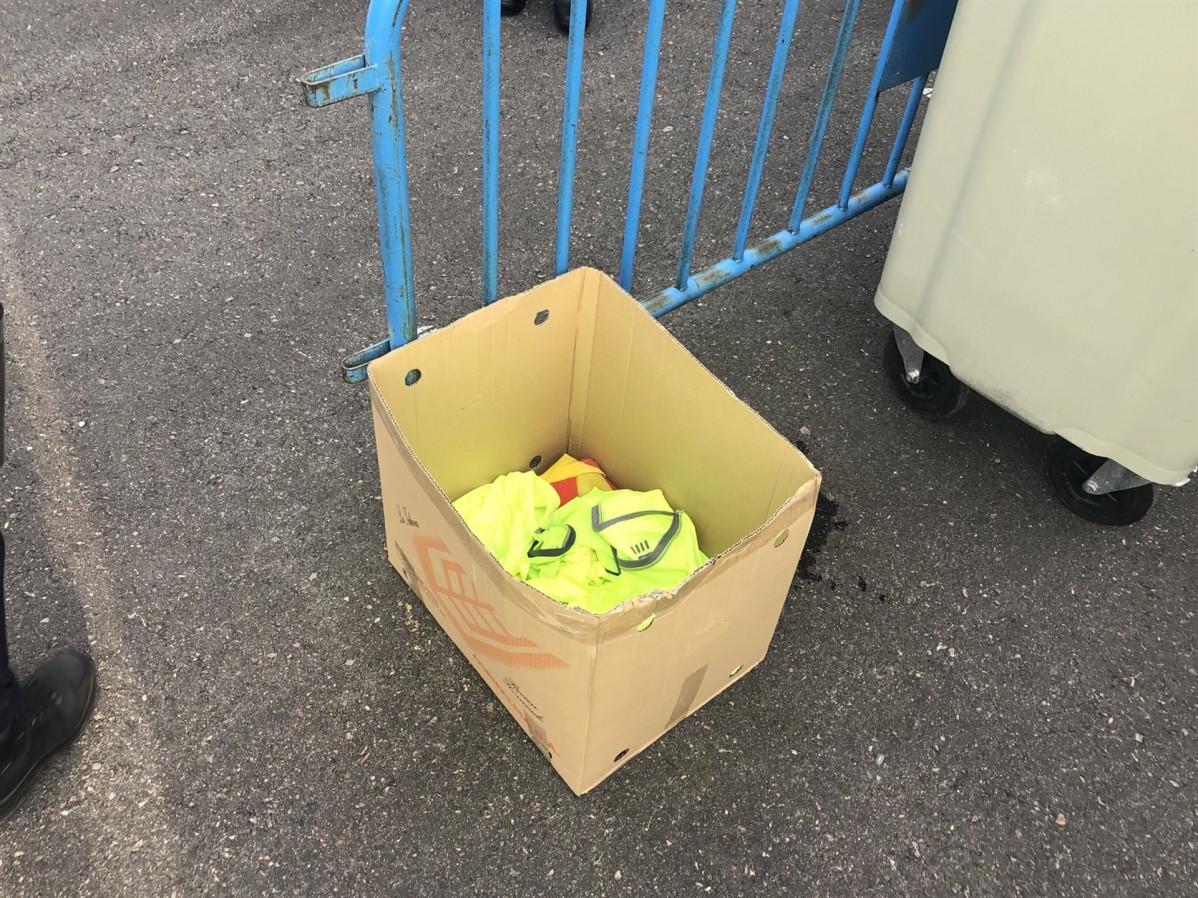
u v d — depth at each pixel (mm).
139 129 2732
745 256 2219
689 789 1628
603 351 1790
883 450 2160
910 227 1853
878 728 1726
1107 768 1701
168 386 2137
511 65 3045
